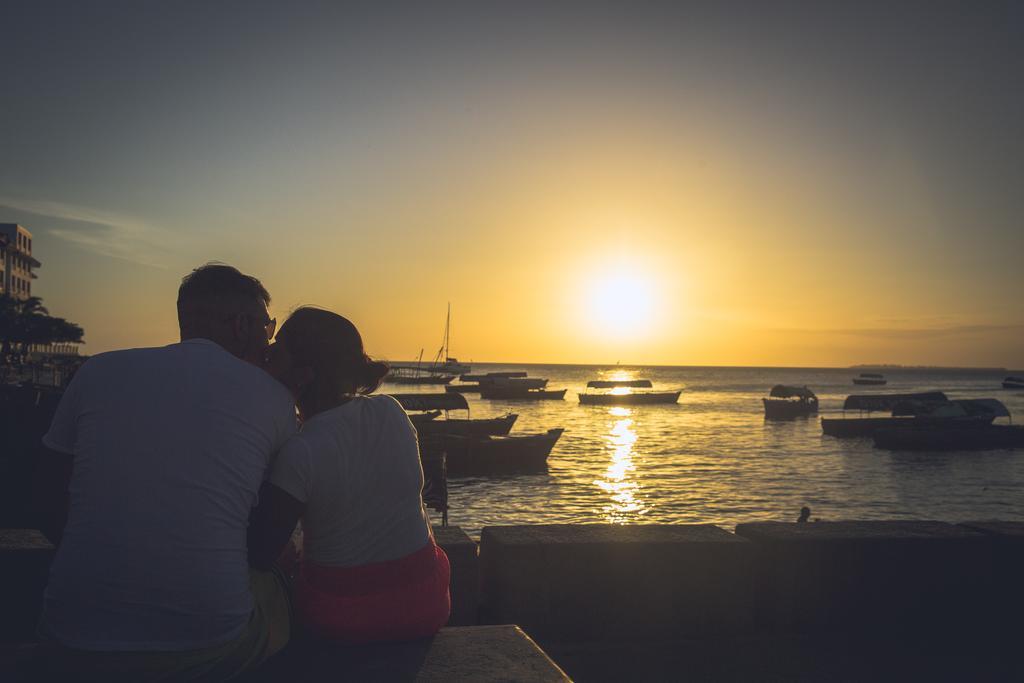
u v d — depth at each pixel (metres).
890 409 81.56
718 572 4.19
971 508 37.09
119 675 2.04
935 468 51.44
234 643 2.13
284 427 2.32
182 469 2.09
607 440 71.81
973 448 61.59
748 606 4.24
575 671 3.63
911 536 4.41
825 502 38.06
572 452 61.09
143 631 2.04
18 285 111.56
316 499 2.33
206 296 2.47
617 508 35.97
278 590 2.43
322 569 2.42
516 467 47.00
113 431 2.09
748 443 68.88
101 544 2.04
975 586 4.44
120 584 2.03
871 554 4.36
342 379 2.51
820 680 3.57
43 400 34.41
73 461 2.19
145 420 2.10
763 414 113.75
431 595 2.49
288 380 2.52
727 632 4.20
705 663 3.75
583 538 4.16
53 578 2.08
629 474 47.75
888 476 47.47
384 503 2.41
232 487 2.15
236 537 2.17
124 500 2.05
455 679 2.20
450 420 55.06
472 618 3.96
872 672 3.68
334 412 2.40
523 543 4.02
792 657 3.86
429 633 2.53
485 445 46.16
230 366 2.27
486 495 39.59
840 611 4.31
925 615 4.40
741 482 44.53
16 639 3.75
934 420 66.50
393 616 2.42
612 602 4.08
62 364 85.38
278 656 2.37
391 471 2.42
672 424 93.06
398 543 2.44
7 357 89.12
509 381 142.75
